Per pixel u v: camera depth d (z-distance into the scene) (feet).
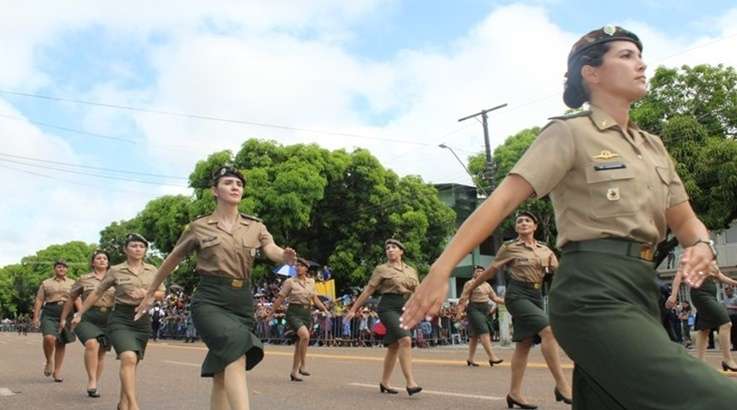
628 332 8.18
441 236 120.78
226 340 17.40
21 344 91.50
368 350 71.20
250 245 18.58
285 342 86.89
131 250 27.22
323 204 114.73
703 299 34.09
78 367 49.11
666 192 9.36
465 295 29.71
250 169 108.68
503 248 26.99
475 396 30.09
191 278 123.34
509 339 73.72
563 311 8.79
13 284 311.06
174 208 121.39
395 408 27.27
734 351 54.75
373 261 112.37
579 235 8.91
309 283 41.55
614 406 8.32
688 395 7.57
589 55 9.66
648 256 8.93
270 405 28.91
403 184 118.32
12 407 29.27
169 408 28.48
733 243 110.42
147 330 27.14
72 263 287.89
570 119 9.30
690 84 78.89
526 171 8.84
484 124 89.10
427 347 76.18
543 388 32.40
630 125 9.72
